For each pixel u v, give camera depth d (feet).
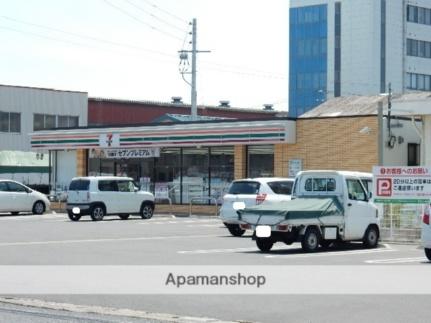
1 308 42.96
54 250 72.33
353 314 40.16
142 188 152.05
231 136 136.67
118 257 66.13
